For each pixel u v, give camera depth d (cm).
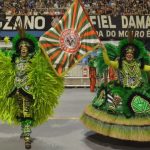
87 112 650
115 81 631
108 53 643
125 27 1717
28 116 609
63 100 1135
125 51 611
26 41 605
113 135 581
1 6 2189
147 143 639
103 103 627
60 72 613
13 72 607
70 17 619
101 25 1716
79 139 665
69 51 617
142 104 593
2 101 612
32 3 2228
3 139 666
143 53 618
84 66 1528
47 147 618
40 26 1716
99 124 606
